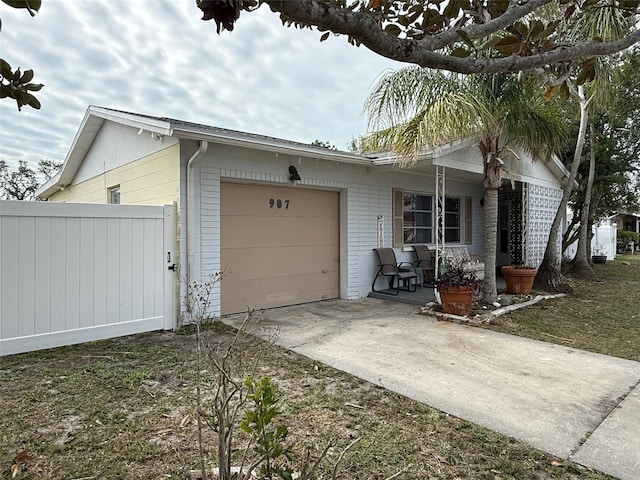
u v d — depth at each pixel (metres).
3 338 4.16
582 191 12.02
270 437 1.60
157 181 6.07
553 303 7.47
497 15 1.64
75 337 4.62
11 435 2.61
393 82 6.28
